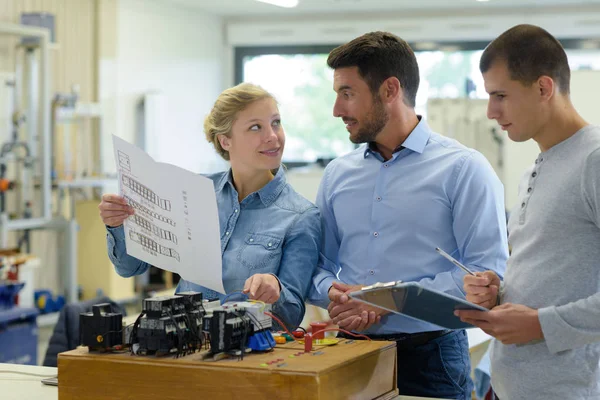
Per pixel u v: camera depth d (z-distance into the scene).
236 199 2.09
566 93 1.60
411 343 1.98
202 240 1.71
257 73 9.52
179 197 1.70
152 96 8.27
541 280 1.56
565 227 1.54
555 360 1.56
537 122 1.59
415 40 8.86
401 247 2.03
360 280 2.07
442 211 2.01
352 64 1.98
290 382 1.40
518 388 1.62
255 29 9.31
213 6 8.86
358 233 2.09
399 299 1.43
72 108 6.88
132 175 1.78
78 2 7.68
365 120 2.00
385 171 2.08
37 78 6.84
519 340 1.50
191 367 1.46
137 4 8.27
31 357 4.66
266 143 2.01
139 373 1.51
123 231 2.02
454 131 7.66
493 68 1.60
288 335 1.71
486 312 1.50
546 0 8.18
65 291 6.38
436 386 1.99
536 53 1.56
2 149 6.09
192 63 9.04
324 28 9.12
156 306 1.51
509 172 7.47
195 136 9.16
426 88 8.90
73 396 1.56
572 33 8.44
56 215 6.61
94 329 1.57
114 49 8.01
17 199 6.31
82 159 7.61
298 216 2.06
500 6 8.55
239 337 1.50
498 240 1.95
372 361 1.60
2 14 6.95
